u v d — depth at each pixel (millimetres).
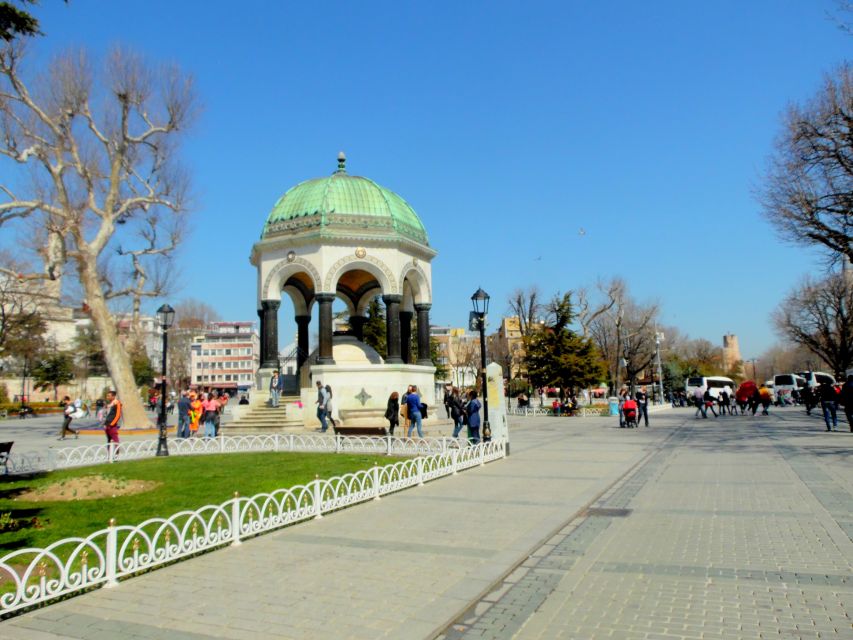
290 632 5066
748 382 44062
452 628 5223
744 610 5434
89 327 78875
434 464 14250
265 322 29500
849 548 7289
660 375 67375
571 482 12555
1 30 9023
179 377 74000
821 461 15023
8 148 27391
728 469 14094
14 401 72625
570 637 4977
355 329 33844
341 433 22891
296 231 29062
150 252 33375
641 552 7391
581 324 62500
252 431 26141
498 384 18656
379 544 7879
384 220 29516
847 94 24469
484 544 7742
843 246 25984
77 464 17438
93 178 30406
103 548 8164
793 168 25812
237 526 8086
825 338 57656
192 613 5551
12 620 5461
